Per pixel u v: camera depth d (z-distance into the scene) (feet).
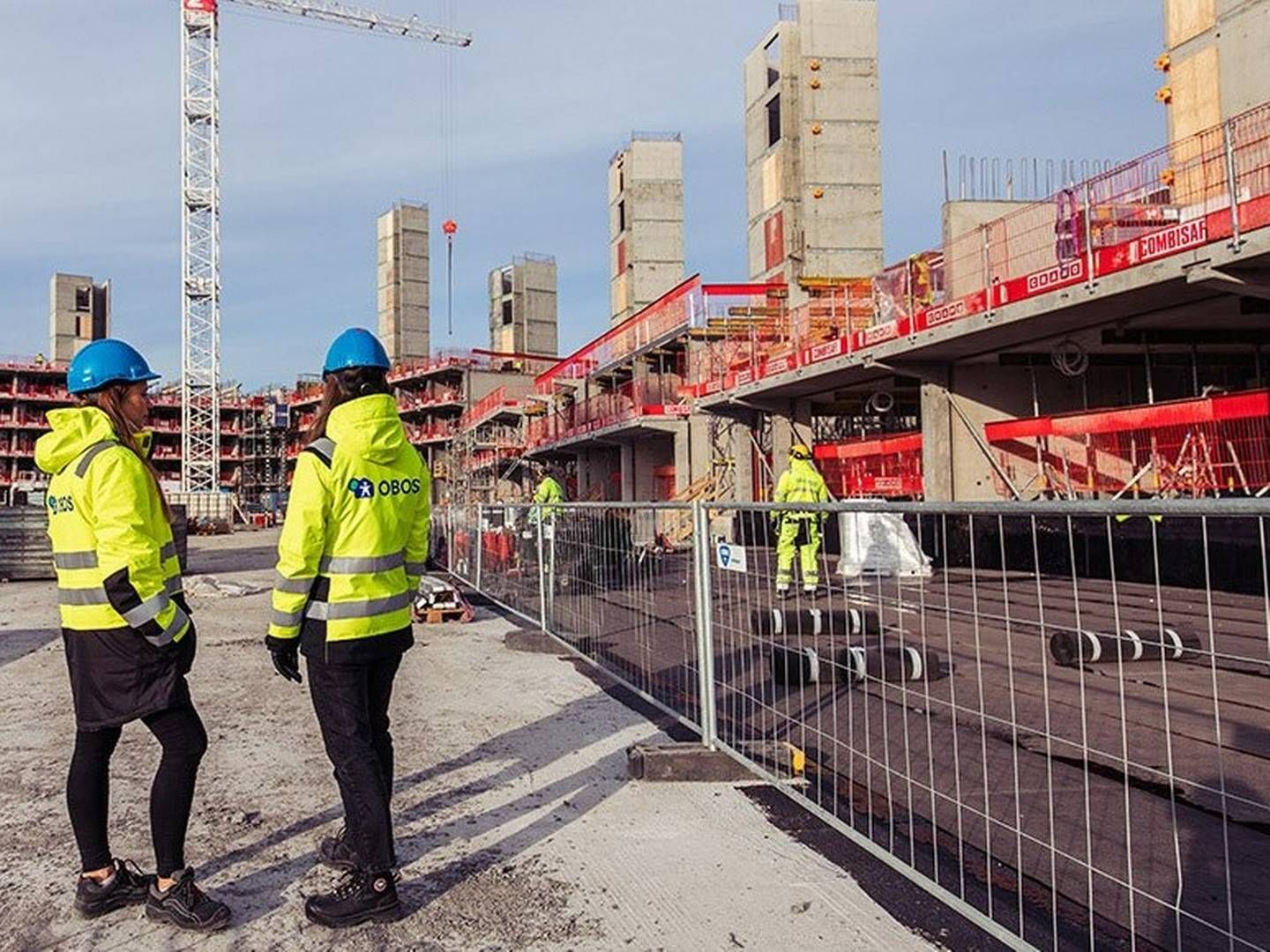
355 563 11.10
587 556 28.89
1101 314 49.60
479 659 28.60
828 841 13.24
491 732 19.53
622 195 165.89
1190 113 62.90
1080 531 12.87
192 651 10.97
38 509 67.87
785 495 43.47
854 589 16.74
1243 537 10.48
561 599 31.24
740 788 15.72
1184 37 63.26
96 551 10.51
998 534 12.96
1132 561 12.25
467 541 53.72
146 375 10.94
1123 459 48.75
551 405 170.50
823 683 22.91
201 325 229.04
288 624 10.77
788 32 116.06
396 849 13.07
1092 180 47.91
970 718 19.79
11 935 10.58
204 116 228.02
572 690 23.72
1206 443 43.06
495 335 275.39
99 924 10.86
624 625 26.16
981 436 64.54
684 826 13.88
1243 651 10.37
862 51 104.17
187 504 193.57
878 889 11.57
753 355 86.58
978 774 16.34
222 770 16.88
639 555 25.57
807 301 93.45
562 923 10.73
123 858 12.85
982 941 10.21
